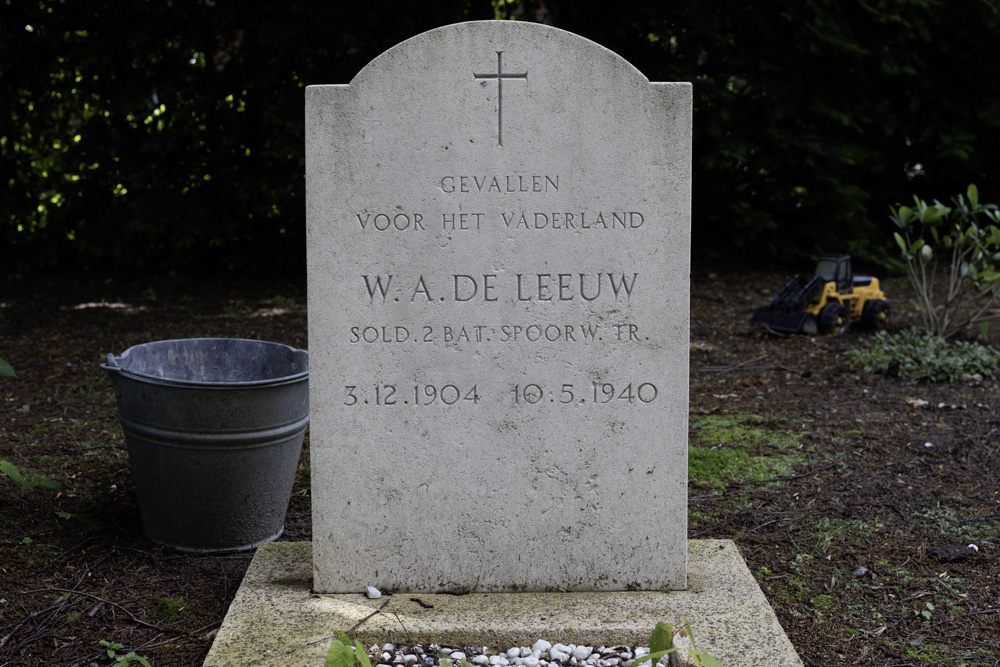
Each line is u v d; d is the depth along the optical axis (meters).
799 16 12.77
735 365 8.29
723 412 6.82
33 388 7.30
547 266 3.64
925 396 7.18
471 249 3.62
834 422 6.51
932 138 14.02
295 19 11.96
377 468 3.70
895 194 14.70
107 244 12.84
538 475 3.73
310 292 3.61
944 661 3.48
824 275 9.79
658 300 3.66
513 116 3.57
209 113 12.55
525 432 3.71
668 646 2.64
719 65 12.96
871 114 13.45
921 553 4.39
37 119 13.09
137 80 12.41
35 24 12.30
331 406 3.67
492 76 3.55
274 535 4.50
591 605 3.63
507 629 3.42
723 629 3.42
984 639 3.63
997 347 8.79
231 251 13.53
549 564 3.77
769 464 5.67
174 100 12.38
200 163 13.09
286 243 13.31
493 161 3.59
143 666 3.31
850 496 5.13
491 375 3.68
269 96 12.50
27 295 11.63
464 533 3.75
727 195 13.69
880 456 5.78
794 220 13.60
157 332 9.62
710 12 12.59
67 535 4.47
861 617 3.82
